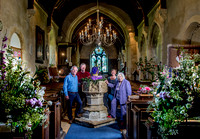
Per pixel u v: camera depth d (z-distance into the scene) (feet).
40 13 41.37
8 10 26.45
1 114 8.45
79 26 77.10
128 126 15.43
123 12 62.64
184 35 26.35
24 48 32.27
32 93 9.33
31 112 8.87
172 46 29.71
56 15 55.98
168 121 8.51
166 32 33.58
